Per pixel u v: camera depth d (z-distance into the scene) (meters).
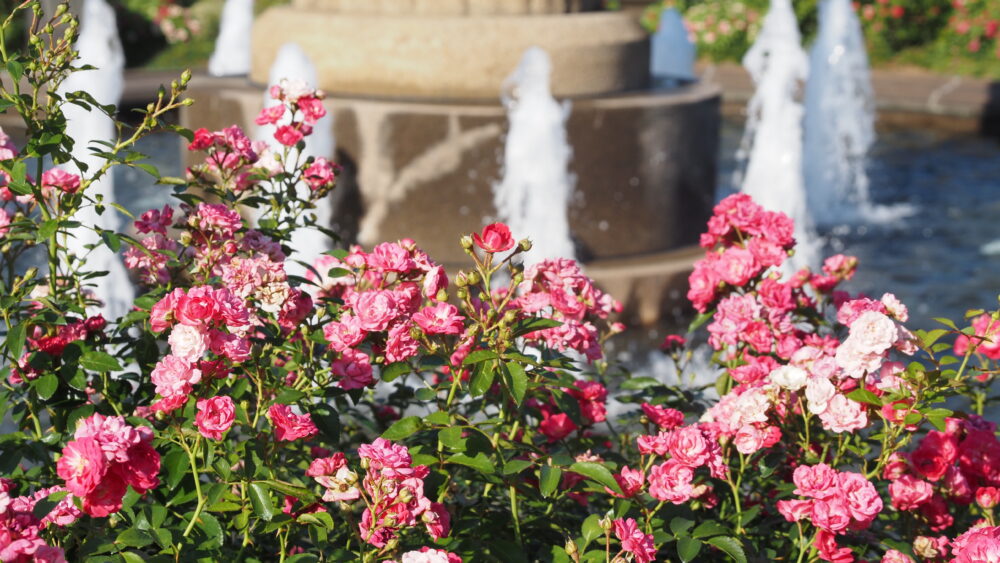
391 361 2.27
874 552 2.81
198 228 2.57
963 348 3.12
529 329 2.28
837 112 15.34
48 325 2.44
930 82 17.42
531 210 7.38
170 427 2.16
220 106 7.70
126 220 9.48
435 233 7.34
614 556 2.27
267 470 2.23
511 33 7.60
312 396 2.44
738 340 2.87
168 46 20.61
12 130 8.19
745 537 2.45
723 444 2.53
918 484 2.50
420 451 2.37
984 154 13.50
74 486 1.82
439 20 7.59
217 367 2.14
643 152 7.60
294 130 3.12
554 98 7.57
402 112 7.15
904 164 12.97
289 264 7.16
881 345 2.29
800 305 3.20
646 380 3.00
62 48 2.49
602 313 2.82
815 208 10.96
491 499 2.64
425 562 1.94
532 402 2.86
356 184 7.31
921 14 19.53
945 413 2.30
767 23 11.48
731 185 11.98
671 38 14.20
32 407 2.48
